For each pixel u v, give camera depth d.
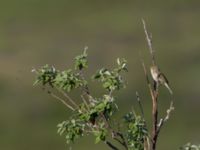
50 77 15.56
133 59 76.38
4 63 78.62
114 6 94.25
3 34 88.38
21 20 92.62
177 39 84.50
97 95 57.12
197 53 79.62
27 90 71.19
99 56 78.50
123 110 62.19
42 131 65.50
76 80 15.20
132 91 65.19
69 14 93.69
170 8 92.62
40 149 63.53
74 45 84.62
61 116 67.31
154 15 91.25
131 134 15.02
